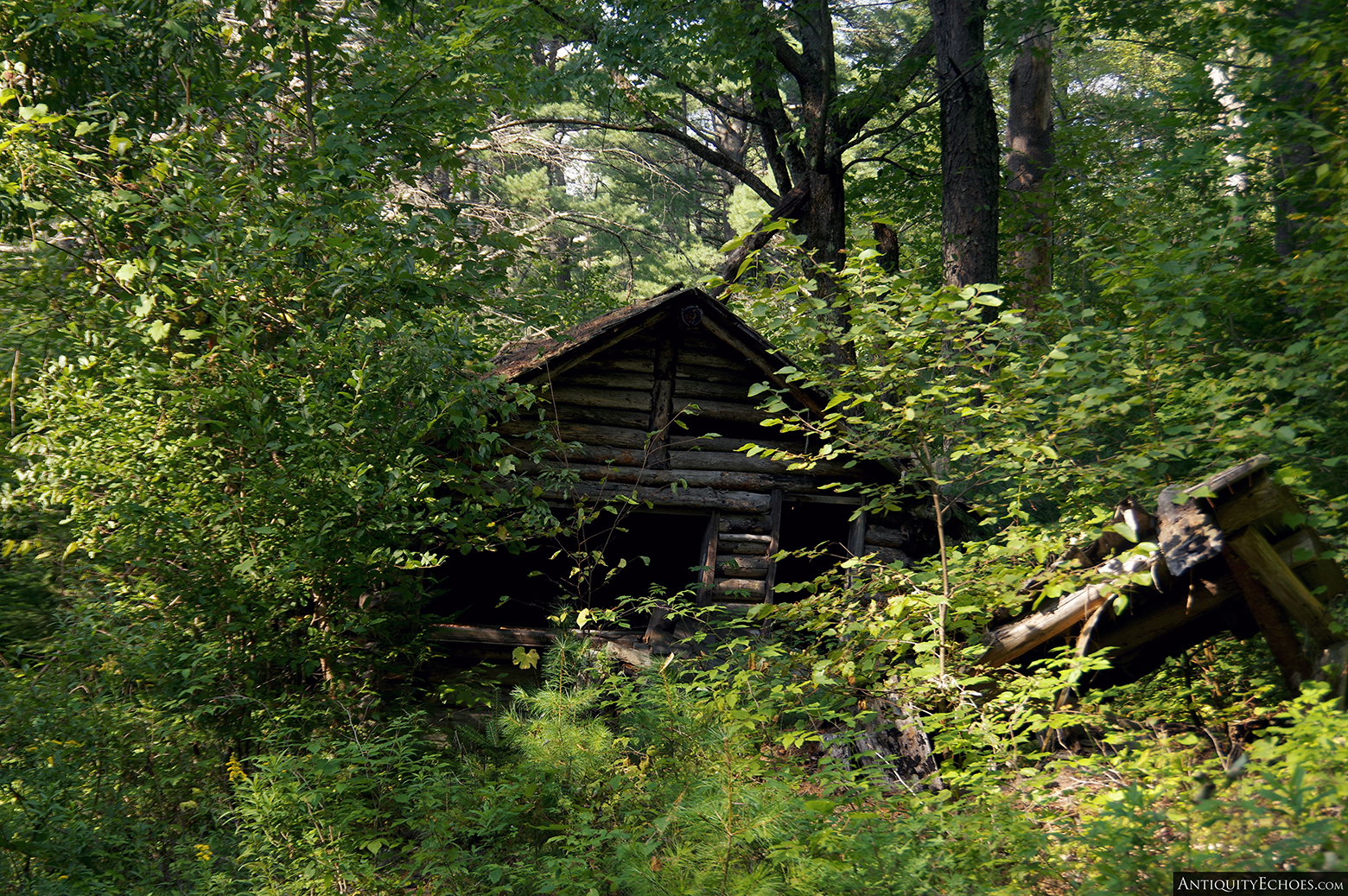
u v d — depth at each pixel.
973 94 11.91
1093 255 7.08
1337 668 4.97
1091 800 4.24
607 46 12.70
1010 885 3.75
